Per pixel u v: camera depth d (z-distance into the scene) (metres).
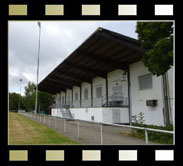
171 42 7.53
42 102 45.00
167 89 12.42
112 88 19.78
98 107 18.27
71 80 28.52
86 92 26.72
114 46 14.45
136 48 13.57
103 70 20.59
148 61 8.55
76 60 19.25
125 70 17.03
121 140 8.48
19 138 8.77
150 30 8.23
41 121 19.55
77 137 9.12
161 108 13.20
